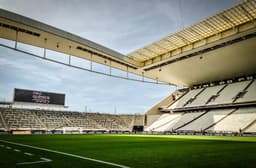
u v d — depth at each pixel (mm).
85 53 34094
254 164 6465
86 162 6578
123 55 36594
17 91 40375
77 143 14984
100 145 13602
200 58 33562
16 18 24938
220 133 33406
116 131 47656
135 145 13828
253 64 34719
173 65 38125
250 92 38031
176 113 48719
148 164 6387
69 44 31016
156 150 10625
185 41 31078
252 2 21906
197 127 38500
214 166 6133
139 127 50938
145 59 38375
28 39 29562
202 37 29797
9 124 37688
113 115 52875
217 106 40250
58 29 28359
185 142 16984
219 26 26812
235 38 27219
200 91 48656
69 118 45625
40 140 17641
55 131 40219
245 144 14734
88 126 46000
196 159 7477
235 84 43375
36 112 42938
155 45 32438
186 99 48438
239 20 25344
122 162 6703
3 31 27141
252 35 26188
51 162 6410
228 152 9703
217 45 29578
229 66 36344
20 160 6660
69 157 7605
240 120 34750
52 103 43438
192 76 43281
